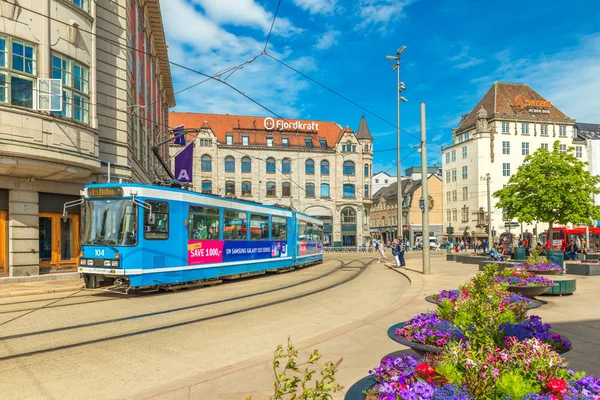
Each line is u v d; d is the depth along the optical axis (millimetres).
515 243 60719
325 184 61875
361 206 62750
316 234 28125
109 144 19484
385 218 82812
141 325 9109
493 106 64438
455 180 68938
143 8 27484
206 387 5281
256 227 18875
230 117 62094
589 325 8297
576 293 12859
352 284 16484
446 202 71438
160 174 38562
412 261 30219
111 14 19844
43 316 10000
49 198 17594
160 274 13281
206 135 57062
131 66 22297
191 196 14672
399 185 31219
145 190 12992
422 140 19938
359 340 7535
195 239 14766
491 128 63000
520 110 64562
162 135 40250
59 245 17859
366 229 63312
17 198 16312
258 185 58938
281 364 6188
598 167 65438
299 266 24953
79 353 7121
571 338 7211
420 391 2977
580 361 5855
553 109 66375
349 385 5223
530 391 3094
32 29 15234
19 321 9477
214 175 57031
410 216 71688
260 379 5559
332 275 20297
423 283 15758
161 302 11938
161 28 31641
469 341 4246
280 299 12609
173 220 13867
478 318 4793
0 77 14414
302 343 7391
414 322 5125
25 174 16156
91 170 17562
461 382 3232
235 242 17109
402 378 3293
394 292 14266
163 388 5246
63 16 16281
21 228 16344
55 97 15430
